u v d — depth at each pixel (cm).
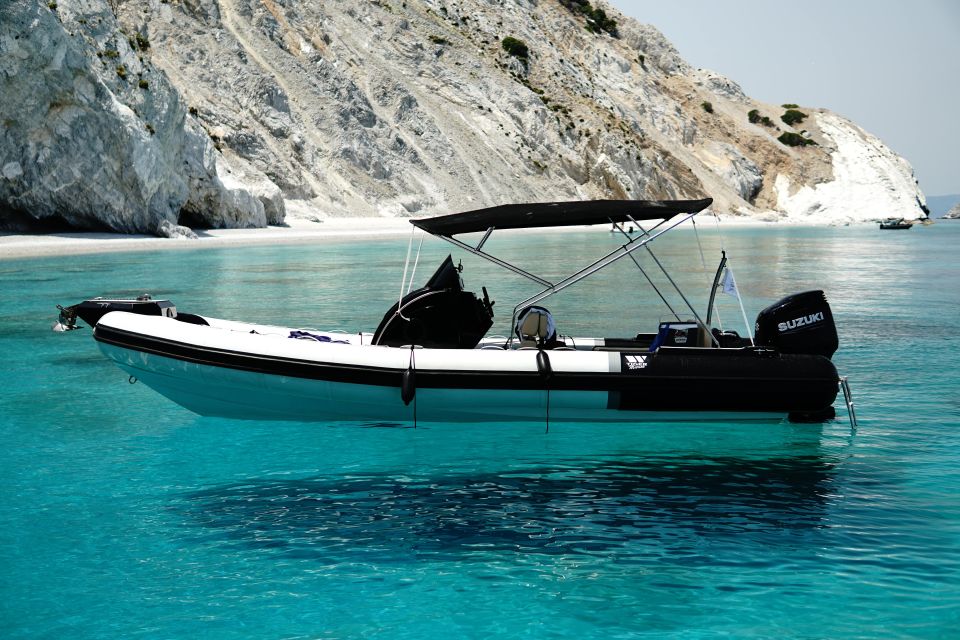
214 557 508
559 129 8156
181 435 777
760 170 11462
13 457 708
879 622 425
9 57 3045
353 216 5625
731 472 676
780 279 2367
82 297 1758
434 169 6581
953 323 1470
